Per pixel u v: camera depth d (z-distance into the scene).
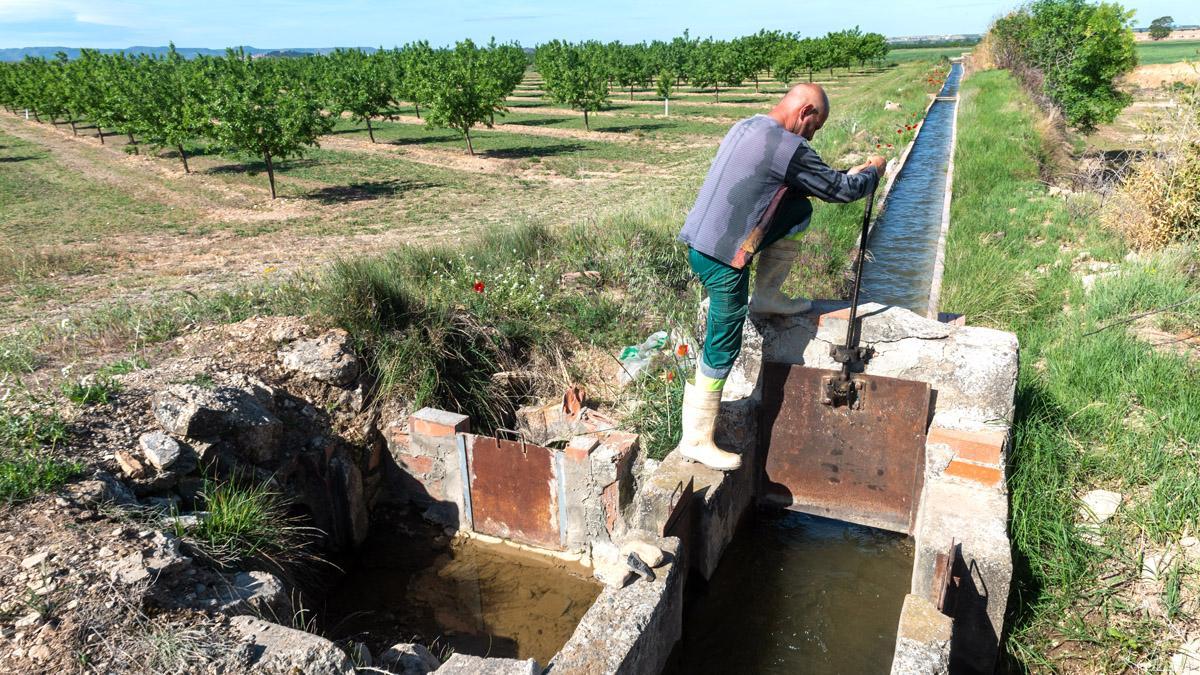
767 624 4.09
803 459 4.78
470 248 9.77
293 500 5.36
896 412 4.38
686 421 4.10
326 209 22.48
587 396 6.82
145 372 5.74
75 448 4.56
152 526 4.03
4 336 8.46
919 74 51.72
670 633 3.71
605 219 11.27
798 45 69.81
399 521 5.88
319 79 44.25
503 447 5.34
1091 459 4.53
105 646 3.10
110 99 34.62
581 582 5.09
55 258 15.41
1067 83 25.45
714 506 4.23
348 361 6.00
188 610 3.42
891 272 9.35
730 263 3.40
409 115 52.22
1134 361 5.68
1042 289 8.30
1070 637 3.52
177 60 50.03
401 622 4.80
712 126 40.38
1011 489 4.25
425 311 6.93
